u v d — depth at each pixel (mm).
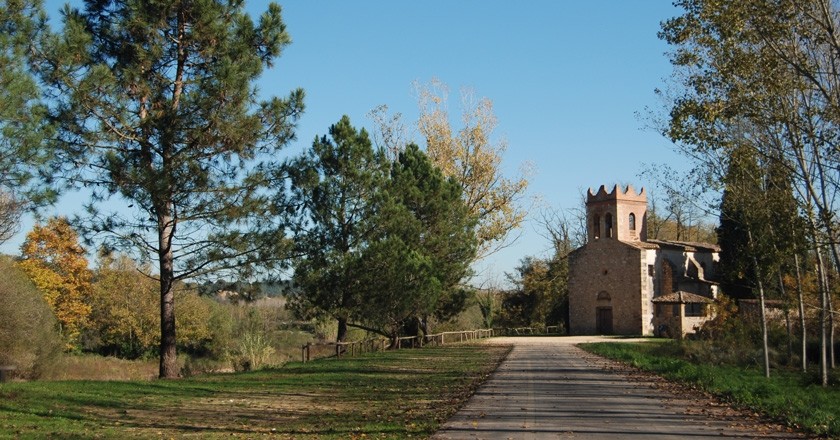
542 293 77375
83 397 18797
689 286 72688
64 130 22969
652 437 12742
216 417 15758
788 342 34688
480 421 14594
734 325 42219
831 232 18406
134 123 24266
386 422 14609
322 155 39000
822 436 12992
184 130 24188
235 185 25250
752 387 20562
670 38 19594
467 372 27438
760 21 17922
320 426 14219
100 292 57781
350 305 38312
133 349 59000
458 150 54312
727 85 19766
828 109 18438
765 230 22953
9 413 15531
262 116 25109
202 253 25688
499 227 54094
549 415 15500
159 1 24125
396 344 47062
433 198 44469
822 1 17531
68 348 53438
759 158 22812
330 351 54500
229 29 25312
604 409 16531
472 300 49781
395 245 37562
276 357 47656
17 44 18000
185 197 24672
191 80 25031
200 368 42688
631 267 70375
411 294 38281
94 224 24250
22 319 31875
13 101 17297
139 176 23203
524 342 56719
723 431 13453
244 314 66938
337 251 38312
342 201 39000
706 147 20438
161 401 18766
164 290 26281
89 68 23484
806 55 18438
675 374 25109
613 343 53312
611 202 72500
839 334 37562
